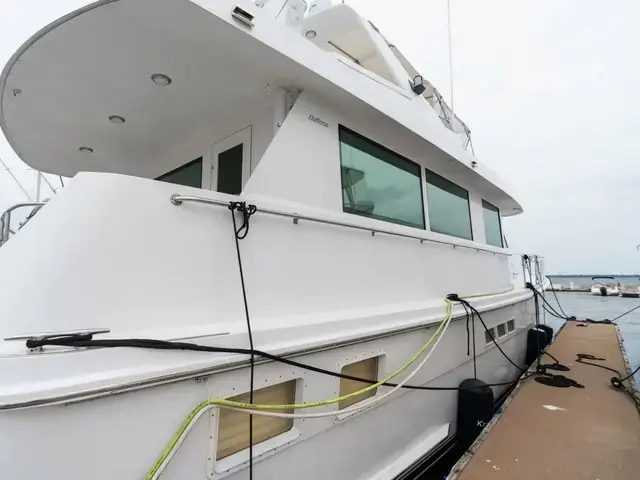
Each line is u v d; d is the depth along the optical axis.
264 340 1.89
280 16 3.73
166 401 1.51
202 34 1.97
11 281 1.46
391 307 2.90
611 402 4.34
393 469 2.75
